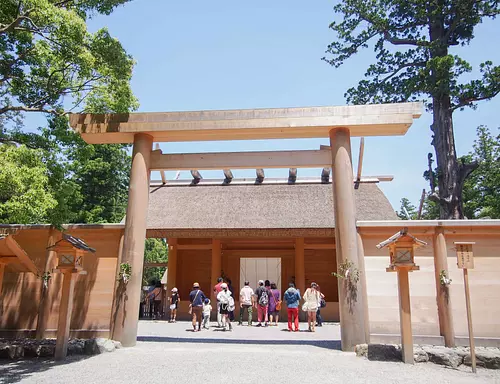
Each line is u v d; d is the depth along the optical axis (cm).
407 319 792
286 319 1825
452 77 1817
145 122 1025
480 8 1902
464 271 776
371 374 682
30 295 1013
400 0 2016
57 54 873
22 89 1004
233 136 1062
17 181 752
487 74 1794
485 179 2772
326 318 1845
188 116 1017
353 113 977
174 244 1994
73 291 910
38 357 819
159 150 1066
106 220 2670
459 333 891
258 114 1000
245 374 667
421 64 2073
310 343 990
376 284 934
